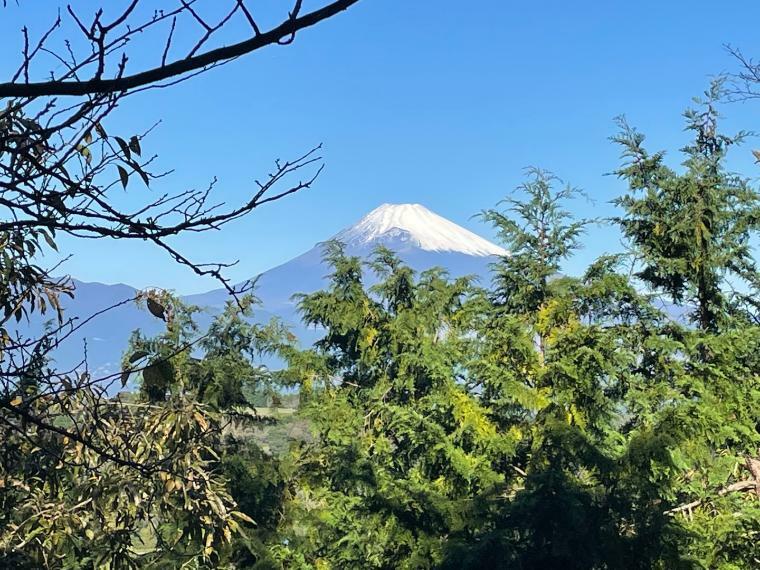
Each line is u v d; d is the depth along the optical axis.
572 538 9.62
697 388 12.50
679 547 10.56
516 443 13.84
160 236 1.82
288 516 13.95
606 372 12.84
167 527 8.52
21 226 1.81
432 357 14.88
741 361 13.63
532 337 14.23
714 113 13.93
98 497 5.14
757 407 12.77
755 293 14.23
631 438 12.27
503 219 15.09
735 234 13.82
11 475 4.89
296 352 16.55
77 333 3.00
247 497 12.96
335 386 17.06
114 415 4.93
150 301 2.59
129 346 8.09
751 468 13.18
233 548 12.01
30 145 1.83
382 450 14.98
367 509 12.56
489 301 15.48
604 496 10.60
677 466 10.95
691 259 14.00
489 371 13.29
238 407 13.62
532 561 9.85
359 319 16.59
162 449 5.36
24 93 1.56
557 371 12.90
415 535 11.80
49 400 3.37
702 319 14.47
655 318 13.95
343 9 1.55
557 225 14.95
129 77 1.58
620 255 14.30
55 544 5.23
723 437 11.67
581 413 12.93
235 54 1.57
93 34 1.57
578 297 14.45
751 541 11.37
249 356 13.66
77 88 1.57
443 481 13.50
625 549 10.22
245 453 13.89
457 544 10.41
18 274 3.68
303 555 13.69
